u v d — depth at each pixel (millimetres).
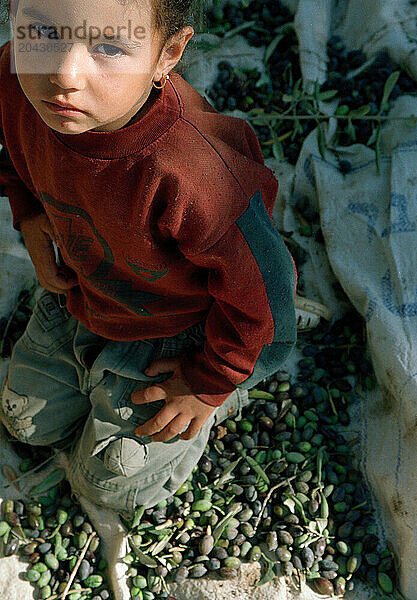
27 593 1771
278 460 1918
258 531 1860
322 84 2344
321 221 2199
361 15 2412
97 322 1542
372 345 1987
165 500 1841
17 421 1814
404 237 2076
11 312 2070
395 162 2188
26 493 1873
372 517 1888
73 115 987
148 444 1653
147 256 1264
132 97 993
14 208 1540
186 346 1556
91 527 1819
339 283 2172
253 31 2447
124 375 1570
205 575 1796
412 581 1783
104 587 1801
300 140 2307
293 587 1790
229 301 1278
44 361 1763
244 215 1201
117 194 1169
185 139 1132
